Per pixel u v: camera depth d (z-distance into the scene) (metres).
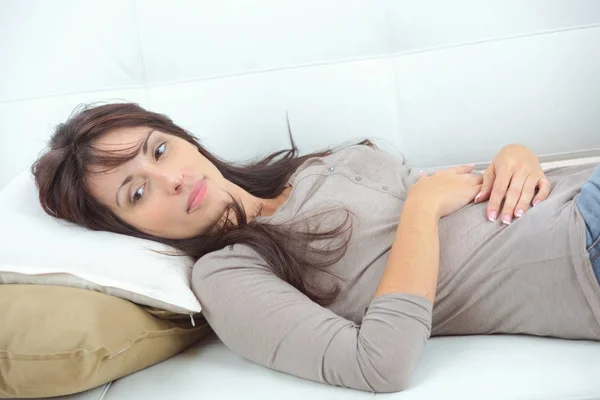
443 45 1.69
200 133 1.76
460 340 1.21
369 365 1.04
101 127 1.31
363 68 1.72
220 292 1.16
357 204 1.31
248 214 1.41
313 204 1.32
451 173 1.35
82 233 1.30
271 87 1.74
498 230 1.20
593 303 1.09
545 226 1.15
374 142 1.74
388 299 1.07
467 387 1.03
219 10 1.73
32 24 1.77
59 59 1.77
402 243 1.14
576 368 1.03
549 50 1.66
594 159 1.55
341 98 1.73
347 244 1.26
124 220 1.32
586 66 1.66
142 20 1.75
